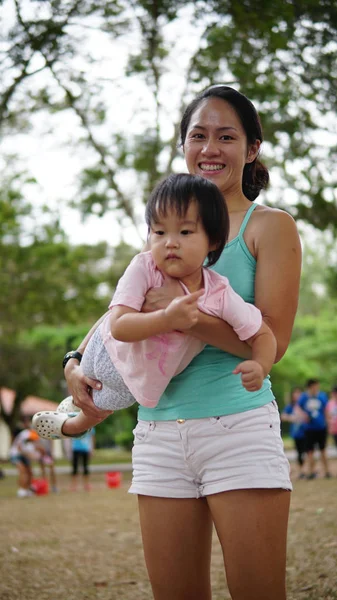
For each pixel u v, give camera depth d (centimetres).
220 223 264
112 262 2856
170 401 281
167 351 263
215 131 306
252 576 269
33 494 1580
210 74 1077
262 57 930
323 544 639
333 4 792
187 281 267
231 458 271
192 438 276
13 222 2245
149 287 267
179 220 257
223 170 306
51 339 3691
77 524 959
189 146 312
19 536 862
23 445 1552
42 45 898
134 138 1617
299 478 1501
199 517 284
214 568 605
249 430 272
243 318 261
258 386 251
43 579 608
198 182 262
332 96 955
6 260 2481
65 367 322
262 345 261
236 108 310
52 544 795
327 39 848
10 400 4406
